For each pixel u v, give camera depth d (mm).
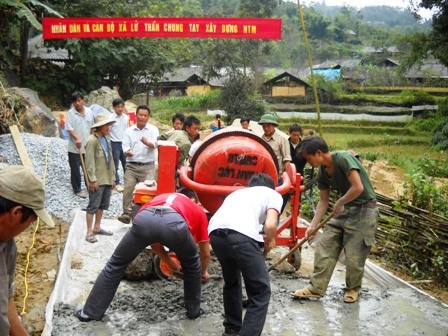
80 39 17047
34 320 4699
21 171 2438
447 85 47875
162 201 4504
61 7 17094
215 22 11336
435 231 6270
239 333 4121
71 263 5680
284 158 7398
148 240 4324
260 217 4188
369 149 30547
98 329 4328
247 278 4000
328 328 4551
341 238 5207
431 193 6711
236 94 30359
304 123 38344
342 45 86188
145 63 18891
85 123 8766
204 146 5406
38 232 7129
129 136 7504
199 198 5465
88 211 6531
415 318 4809
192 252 4453
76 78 18328
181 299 4996
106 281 4441
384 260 6855
